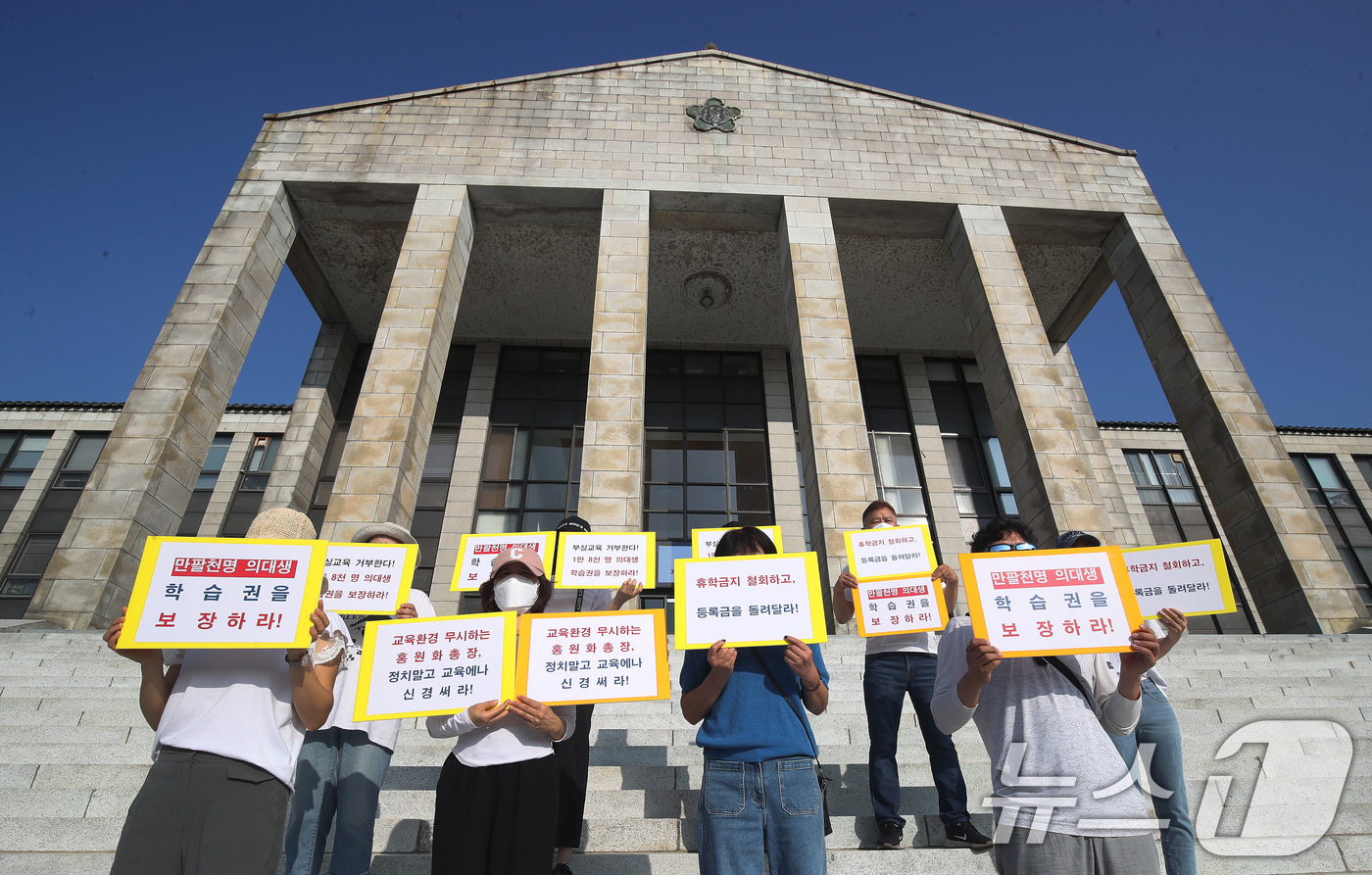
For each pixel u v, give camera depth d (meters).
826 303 13.31
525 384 17.47
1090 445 16.69
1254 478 12.14
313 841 3.75
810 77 16.36
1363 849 4.50
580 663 3.57
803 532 15.87
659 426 17.05
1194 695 6.83
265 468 20.73
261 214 13.56
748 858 3.07
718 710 3.40
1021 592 3.16
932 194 14.79
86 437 22.36
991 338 13.55
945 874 4.29
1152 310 14.22
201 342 12.10
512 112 15.23
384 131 14.80
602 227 13.79
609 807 4.97
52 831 4.55
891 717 4.70
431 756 5.60
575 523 6.36
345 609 4.34
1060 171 15.41
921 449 17.16
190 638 2.91
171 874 2.54
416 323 12.61
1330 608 11.00
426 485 16.05
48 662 7.38
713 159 14.84
